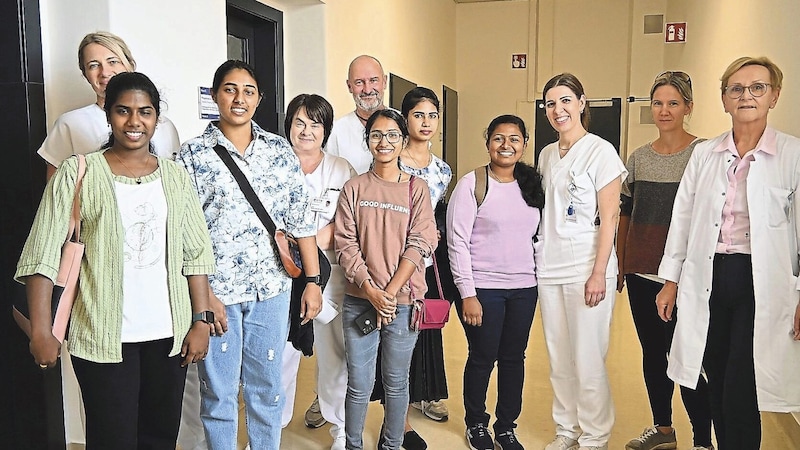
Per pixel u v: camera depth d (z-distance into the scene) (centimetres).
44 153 238
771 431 308
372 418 327
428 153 283
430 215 249
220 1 337
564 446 281
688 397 276
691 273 234
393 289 238
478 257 273
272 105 443
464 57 886
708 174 231
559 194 267
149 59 281
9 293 252
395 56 611
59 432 264
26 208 249
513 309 275
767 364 218
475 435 287
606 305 265
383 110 247
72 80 261
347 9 488
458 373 393
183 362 199
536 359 422
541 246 275
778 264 215
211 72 329
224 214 212
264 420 232
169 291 189
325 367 286
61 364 266
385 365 254
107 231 179
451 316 536
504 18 866
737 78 216
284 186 226
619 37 823
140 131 182
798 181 212
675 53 724
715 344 231
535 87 862
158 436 200
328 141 303
